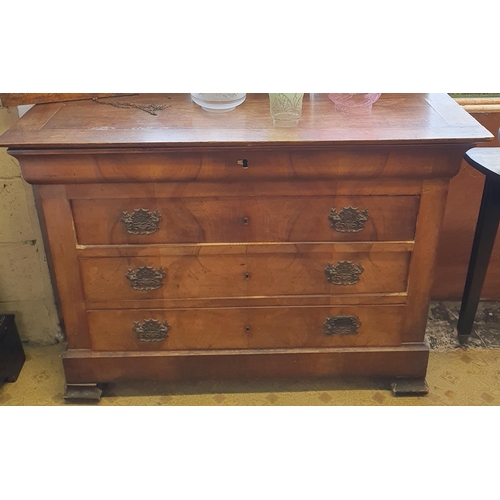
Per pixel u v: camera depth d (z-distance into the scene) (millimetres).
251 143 1459
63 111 1685
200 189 1572
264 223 1632
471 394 1933
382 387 1971
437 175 1562
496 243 2252
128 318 1770
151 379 1860
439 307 2350
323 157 1522
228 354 1818
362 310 1777
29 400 1928
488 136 1483
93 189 1569
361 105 1678
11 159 1814
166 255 1670
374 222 1641
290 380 2004
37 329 2145
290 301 1754
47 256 2021
